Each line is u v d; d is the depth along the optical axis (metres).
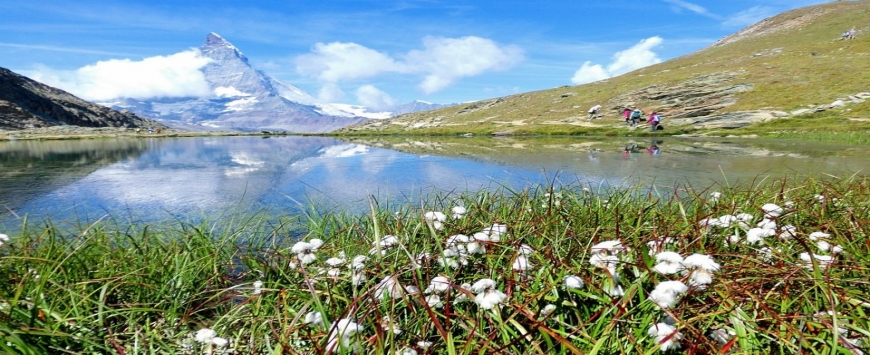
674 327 1.97
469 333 2.20
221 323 2.93
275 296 3.11
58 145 33.56
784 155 16.88
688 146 22.86
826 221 3.81
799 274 2.51
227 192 10.16
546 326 2.16
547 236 3.61
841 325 2.00
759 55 67.38
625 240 3.32
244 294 3.18
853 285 2.59
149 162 17.94
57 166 16.50
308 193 9.84
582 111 50.56
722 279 2.38
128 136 52.59
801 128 29.11
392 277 2.37
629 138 32.56
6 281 3.04
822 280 2.27
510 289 2.51
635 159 16.33
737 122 33.53
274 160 18.28
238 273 4.09
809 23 95.69
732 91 43.03
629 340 2.17
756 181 10.02
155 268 3.56
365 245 4.05
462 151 21.72
